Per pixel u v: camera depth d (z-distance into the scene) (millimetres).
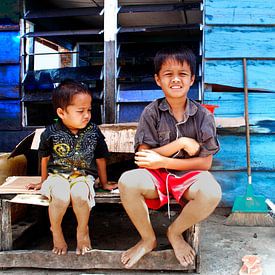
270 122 3473
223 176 3514
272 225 3119
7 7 3906
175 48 2264
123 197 2131
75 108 2283
